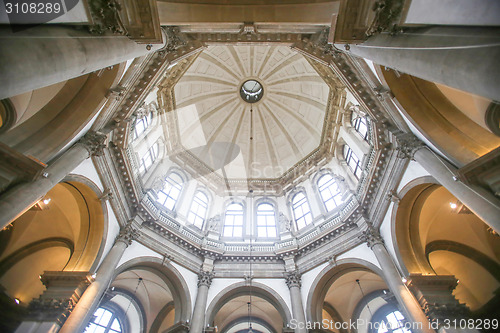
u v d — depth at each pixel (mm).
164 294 17594
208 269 17047
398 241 12836
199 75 24828
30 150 9109
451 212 13016
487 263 13391
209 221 20688
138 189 15750
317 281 15688
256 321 18906
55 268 14195
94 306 11492
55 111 10406
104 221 13062
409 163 12031
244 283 16516
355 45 8328
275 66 26234
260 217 22234
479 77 4516
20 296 13477
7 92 3875
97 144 11250
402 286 11758
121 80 11430
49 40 4809
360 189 15883
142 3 7094
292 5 8609
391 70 11094
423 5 6113
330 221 17906
